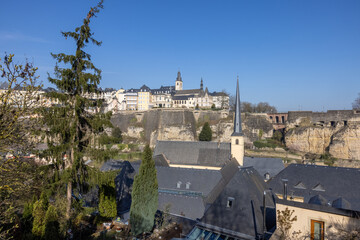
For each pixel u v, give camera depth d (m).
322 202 23.94
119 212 27.70
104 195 23.52
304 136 75.56
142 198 21.20
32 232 18.02
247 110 114.50
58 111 18.22
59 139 19.19
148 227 21.33
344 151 67.44
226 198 19.05
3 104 11.06
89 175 19.45
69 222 19.92
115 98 128.50
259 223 16.50
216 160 48.00
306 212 12.72
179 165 48.94
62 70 18.47
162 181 37.12
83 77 18.98
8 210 13.63
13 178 12.71
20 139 12.88
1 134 11.11
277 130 89.62
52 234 16.20
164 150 52.41
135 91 140.88
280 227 13.36
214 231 17.75
